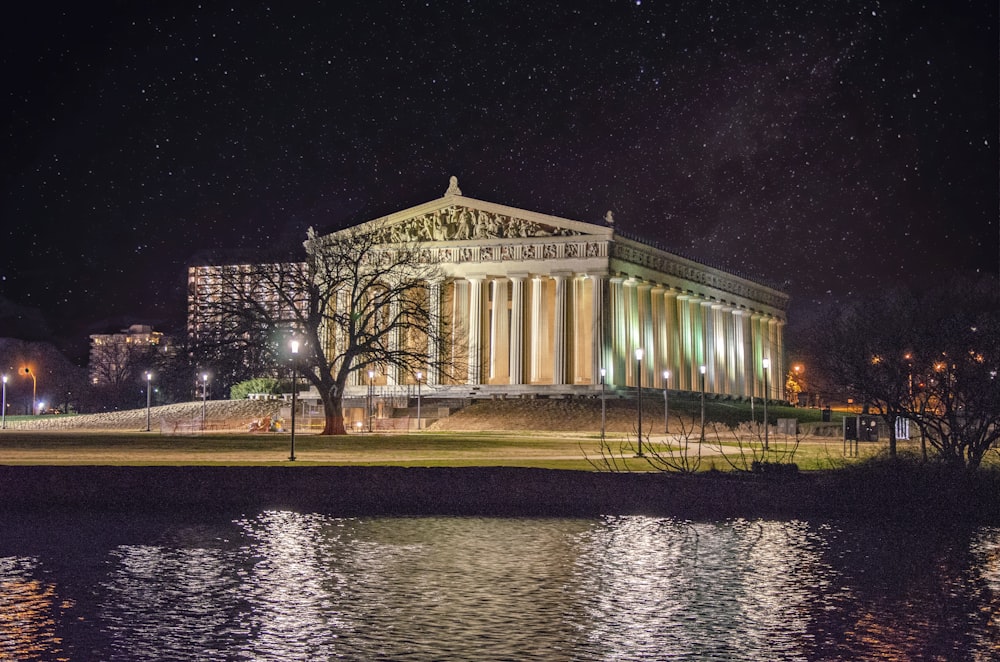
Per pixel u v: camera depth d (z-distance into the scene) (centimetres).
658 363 14162
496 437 8450
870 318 7850
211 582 2188
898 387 4000
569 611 1931
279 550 2606
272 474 3997
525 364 12950
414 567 2372
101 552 2567
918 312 7050
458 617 1880
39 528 2991
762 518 3234
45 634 1744
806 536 2875
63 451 6053
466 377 12988
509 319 13575
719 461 5219
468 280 13262
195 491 3669
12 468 4084
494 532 2953
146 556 2506
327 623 1830
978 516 3259
